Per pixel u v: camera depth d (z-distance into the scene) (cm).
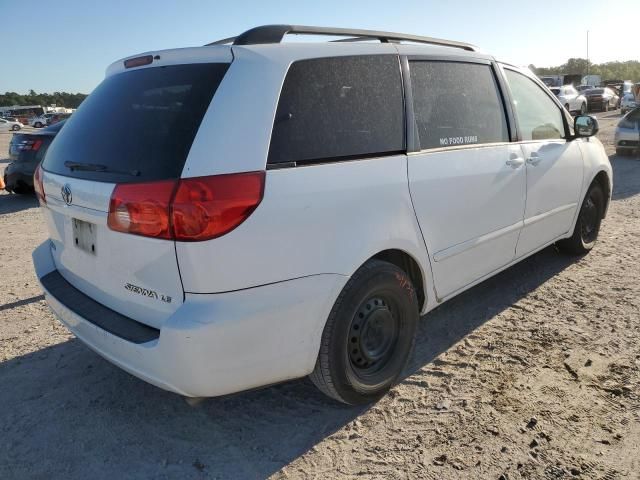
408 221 298
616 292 443
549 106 456
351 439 273
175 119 243
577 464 248
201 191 224
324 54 277
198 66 256
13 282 521
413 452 262
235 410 301
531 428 274
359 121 284
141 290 248
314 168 258
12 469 259
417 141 312
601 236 609
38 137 984
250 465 258
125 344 243
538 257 538
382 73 302
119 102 277
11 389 327
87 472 256
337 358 273
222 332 230
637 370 324
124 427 289
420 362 345
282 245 243
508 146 384
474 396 304
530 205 410
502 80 392
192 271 227
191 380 232
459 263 346
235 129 237
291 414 296
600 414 283
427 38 347
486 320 401
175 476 252
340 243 263
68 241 297
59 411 304
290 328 251
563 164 450
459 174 333
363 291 276
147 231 232
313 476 249
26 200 1022
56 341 390
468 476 244
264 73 250
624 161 1230
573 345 357
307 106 263
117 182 244
